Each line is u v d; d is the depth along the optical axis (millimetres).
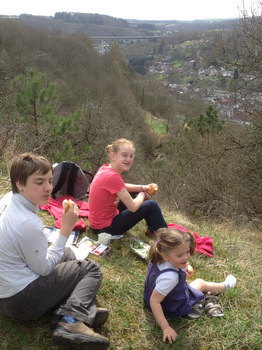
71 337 1777
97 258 2893
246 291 2701
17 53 29062
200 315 2365
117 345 2098
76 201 3830
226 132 8938
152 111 36312
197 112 30422
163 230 2211
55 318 1941
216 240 3637
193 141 11500
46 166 1827
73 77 29484
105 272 2715
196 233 3824
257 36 6863
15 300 1853
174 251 2111
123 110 26672
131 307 2404
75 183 3887
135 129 24125
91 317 1913
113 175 2893
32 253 1810
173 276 2160
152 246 2244
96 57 36719
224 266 3094
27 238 1774
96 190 2982
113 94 29703
